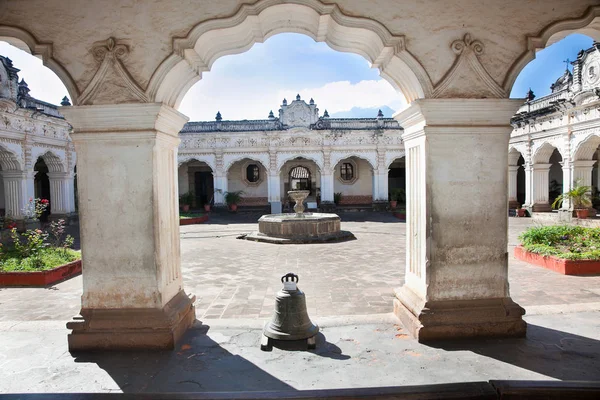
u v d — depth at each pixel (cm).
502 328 352
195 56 356
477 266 359
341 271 702
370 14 341
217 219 1814
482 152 354
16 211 1313
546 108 1468
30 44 334
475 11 344
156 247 344
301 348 343
